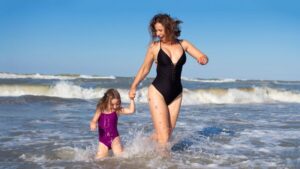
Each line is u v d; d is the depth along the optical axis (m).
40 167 5.09
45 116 11.13
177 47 5.80
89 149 6.36
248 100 22.05
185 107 16.33
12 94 20.22
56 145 6.68
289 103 20.91
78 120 10.30
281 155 6.08
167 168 5.06
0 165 5.19
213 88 22.19
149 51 5.86
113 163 5.30
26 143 6.83
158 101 5.69
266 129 9.20
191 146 6.76
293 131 8.88
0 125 8.96
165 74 5.68
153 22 5.75
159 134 5.75
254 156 5.98
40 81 23.70
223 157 5.84
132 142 6.41
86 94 20.52
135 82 6.00
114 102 5.95
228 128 9.28
